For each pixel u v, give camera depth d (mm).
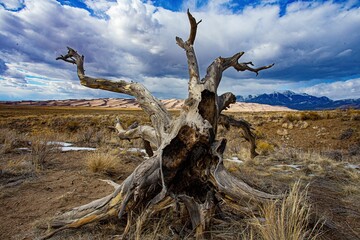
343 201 3992
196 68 3217
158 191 2787
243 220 2668
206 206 2531
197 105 2846
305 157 8453
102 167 5395
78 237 2547
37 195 3848
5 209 3275
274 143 14031
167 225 2812
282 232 2064
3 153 6898
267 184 4953
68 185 4414
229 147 11227
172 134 2750
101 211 2627
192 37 3373
